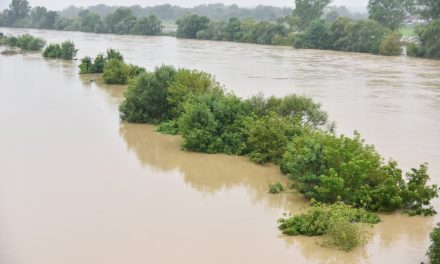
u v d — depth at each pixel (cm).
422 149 2306
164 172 1952
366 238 1377
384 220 1516
